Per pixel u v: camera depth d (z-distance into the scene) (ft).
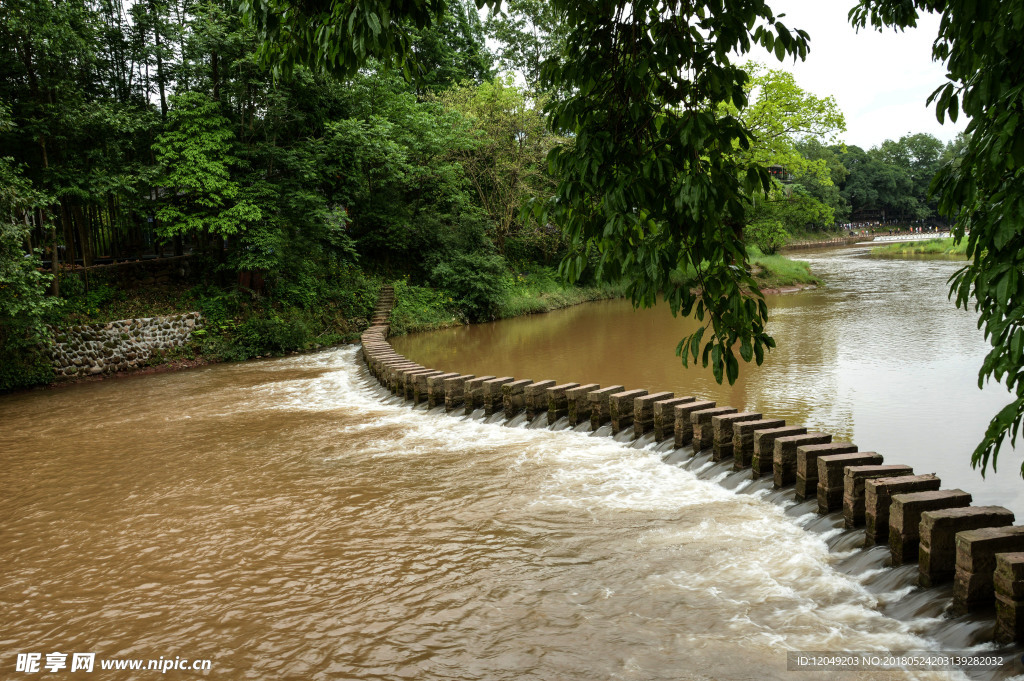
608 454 34.04
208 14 72.33
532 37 138.72
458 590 20.77
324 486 31.53
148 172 68.13
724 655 16.57
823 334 68.23
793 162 103.45
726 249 11.62
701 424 31.14
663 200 11.76
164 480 33.60
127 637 19.19
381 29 12.46
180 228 71.56
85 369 65.10
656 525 24.80
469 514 27.09
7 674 17.57
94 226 87.45
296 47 15.85
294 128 80.43
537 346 74.23
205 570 23.21
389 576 22.02
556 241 130.31
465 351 74.13
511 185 120.78
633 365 58.65
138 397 55.93
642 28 11.96
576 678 15.98
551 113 12.89
